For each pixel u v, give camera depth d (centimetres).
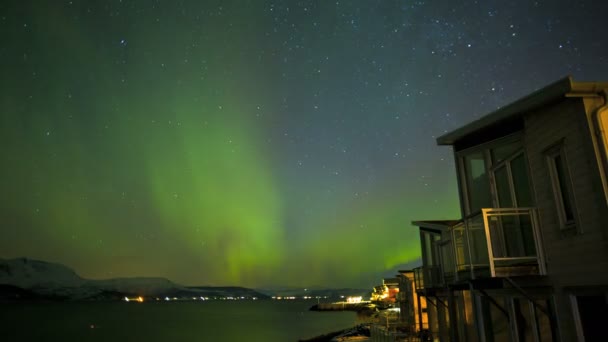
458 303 1372
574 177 778
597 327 711
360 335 3981
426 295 1644
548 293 855
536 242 881
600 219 704
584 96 760
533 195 927
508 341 1014
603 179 705
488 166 1125
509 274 877
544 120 883
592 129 739
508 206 1040
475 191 1198
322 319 10438
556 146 840
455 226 1164
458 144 1249
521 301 962
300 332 6725
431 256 1712
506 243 1042
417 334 2008
